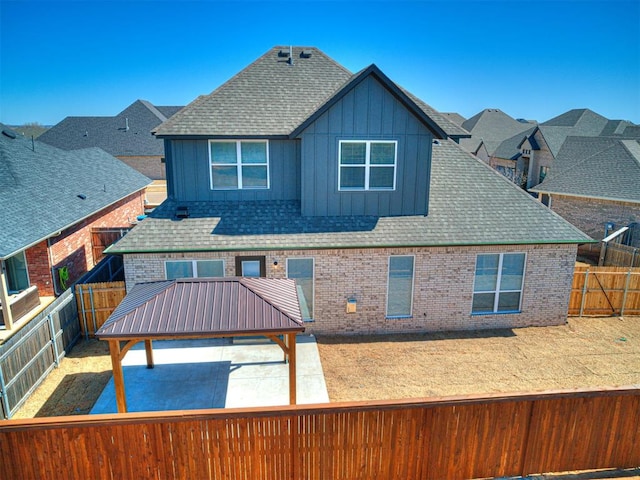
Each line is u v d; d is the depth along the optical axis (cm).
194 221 1329
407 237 1313
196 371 1104
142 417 599
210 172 1403
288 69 1572
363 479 664
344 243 1277
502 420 673
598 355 1231
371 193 1384
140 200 2805
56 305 1157
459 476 689
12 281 1550
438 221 1387
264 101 1454
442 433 663
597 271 1473
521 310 1411
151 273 1262
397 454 661
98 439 605
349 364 1162
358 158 1360
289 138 1322
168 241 1253
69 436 598
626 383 1088
